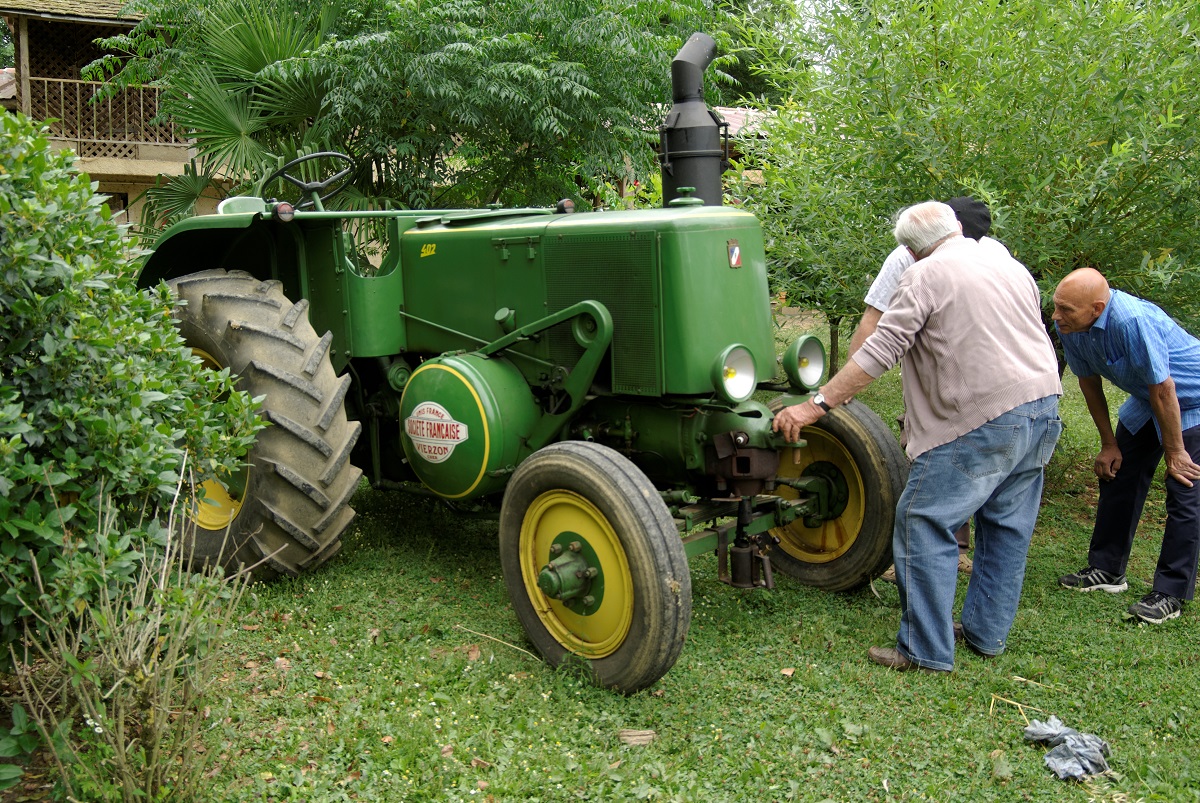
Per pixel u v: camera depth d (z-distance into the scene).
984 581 3.37
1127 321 3.57
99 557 2.16
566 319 3.40
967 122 4.47
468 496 3.63
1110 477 3.98
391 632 3.36
